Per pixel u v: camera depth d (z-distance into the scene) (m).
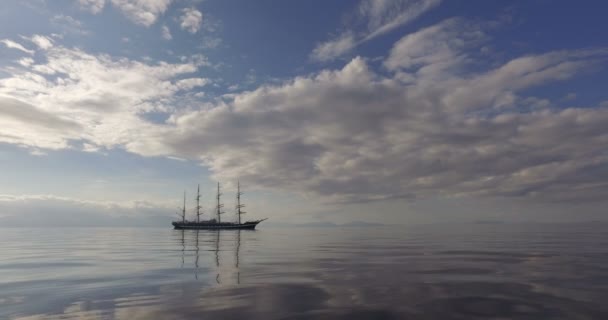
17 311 14.01
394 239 75.56
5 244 65.12
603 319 12.26
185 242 72.19
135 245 60.78
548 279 19.72
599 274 21.38
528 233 97.25
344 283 19.23
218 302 15.06
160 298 15.98
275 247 53.16
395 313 13.17
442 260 30.05
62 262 31.59
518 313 13.01
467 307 13.89
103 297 16.31
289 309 13.82
